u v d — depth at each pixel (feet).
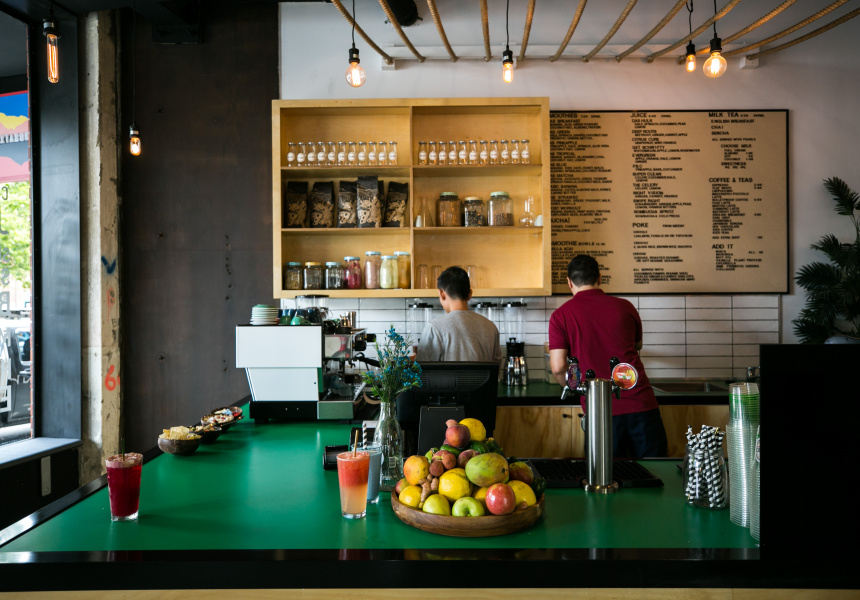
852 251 11.64
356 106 11.48
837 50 12.35
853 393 3.63
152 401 12.56
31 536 4.18
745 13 12.21
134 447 12.55
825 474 3.64
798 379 3.67
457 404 5.91
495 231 11.87
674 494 5.11
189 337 12.56
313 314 8.82
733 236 12.36
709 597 3.71
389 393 5.35
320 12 12.44
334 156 11.73
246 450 6.82
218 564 3.74
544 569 3.70
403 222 11.84
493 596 3.75
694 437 4.91
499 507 4.05
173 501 4.98
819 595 3.67
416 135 12.23
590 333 8.44
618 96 12.37
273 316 8.60
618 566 3.70
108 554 3.84
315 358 8.09
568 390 5.47
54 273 11.71
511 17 12.35
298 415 8.34
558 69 12.36
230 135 12.55
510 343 11.77
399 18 11.96
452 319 8.77
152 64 12.54
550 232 11.51
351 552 3.85
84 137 11.85
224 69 12.53
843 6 12.26
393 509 4.65
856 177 12.36
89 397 11.80
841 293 11.44
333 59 12.44
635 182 12.33
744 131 12.32
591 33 12.35
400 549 3.91
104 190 11.96
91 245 11.82
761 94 12.37
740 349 12.41
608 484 5.18
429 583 3.72
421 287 11.78
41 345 11.78
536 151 12.21
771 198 12.36
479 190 12.41
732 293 12.37
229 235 12.55
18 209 15.92
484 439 4.80
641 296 12.41
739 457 4.33
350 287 11.73
